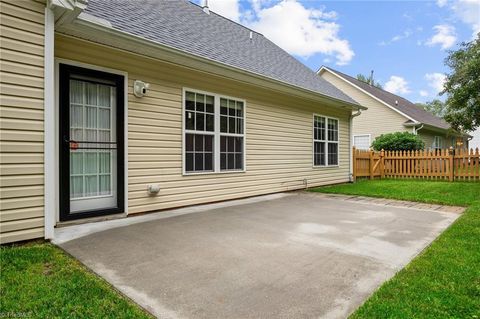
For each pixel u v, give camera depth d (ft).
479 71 28.96
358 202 22.44
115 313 6.63
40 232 11.56
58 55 14.05
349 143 37.50
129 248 11.11
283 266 9.62
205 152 21.08
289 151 28.45
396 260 10.24
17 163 10.98
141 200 17.28
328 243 12.09
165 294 7.65
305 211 18.72
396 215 17.67
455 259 10.12
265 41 37.50
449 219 16.70
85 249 10.91
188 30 23.02
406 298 7.45
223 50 23.68
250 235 13.14
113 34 14.74
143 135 17.33
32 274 8.46
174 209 18.86
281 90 26.48
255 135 24.89
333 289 8.05
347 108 36.19
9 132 10.78
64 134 14.12
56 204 13.89
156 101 17.99
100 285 7.93
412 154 38.86
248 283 8.35
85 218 14.94
